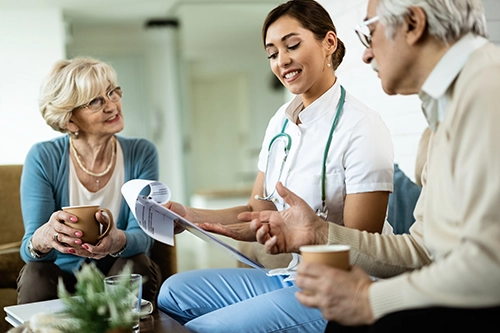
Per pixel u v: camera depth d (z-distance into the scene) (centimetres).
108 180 215
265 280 178
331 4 322
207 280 178
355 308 106
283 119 192
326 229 140
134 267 196
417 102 265
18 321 147
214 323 150
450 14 112
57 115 201
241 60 874
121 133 711
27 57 542
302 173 178
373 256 136
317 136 177
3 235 259
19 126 537
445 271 100
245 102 904
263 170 198
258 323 148
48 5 545
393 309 103
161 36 696
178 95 727
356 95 306
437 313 100
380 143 169
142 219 159
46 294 189
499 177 96
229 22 666
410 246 136
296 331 150
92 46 703
